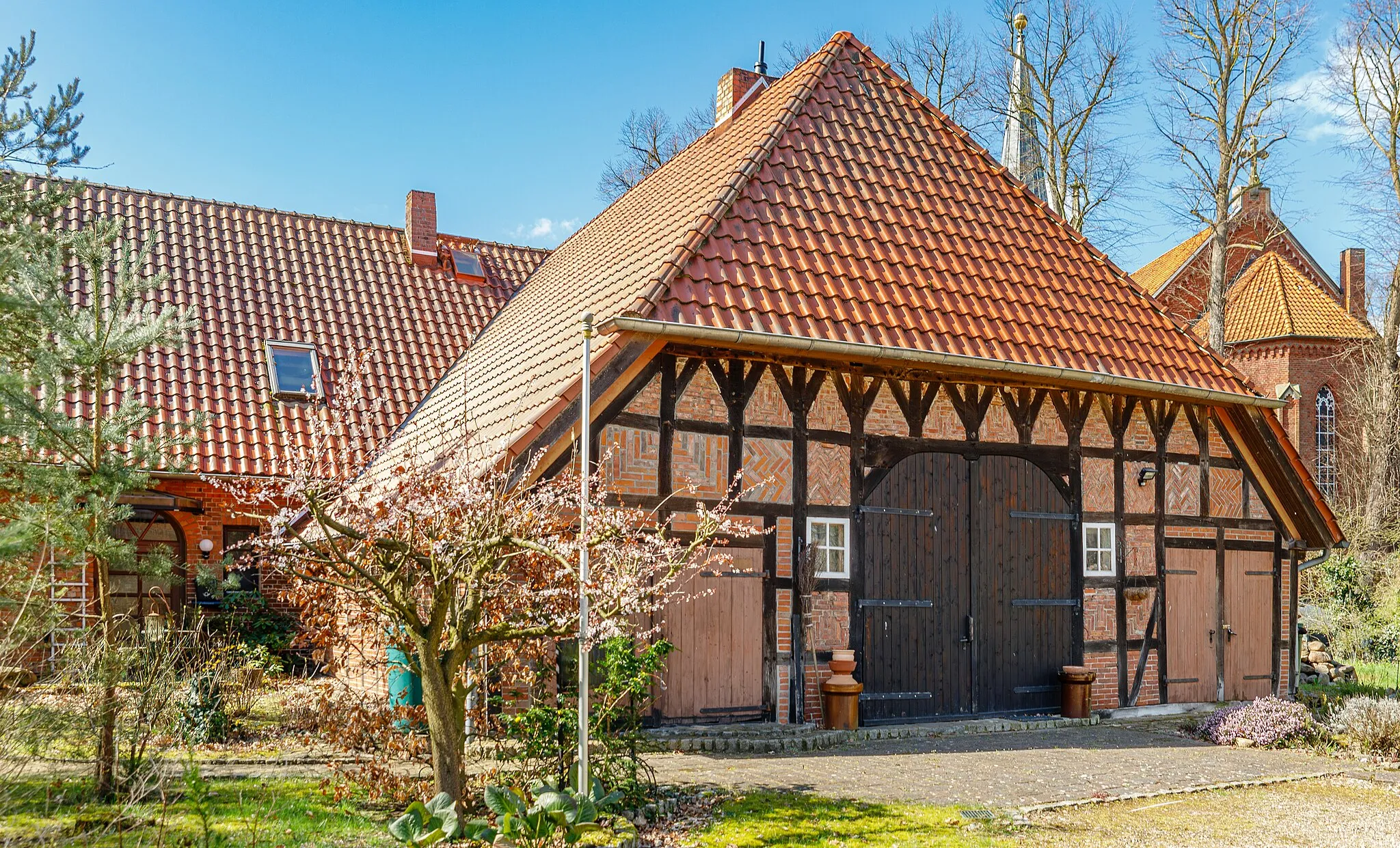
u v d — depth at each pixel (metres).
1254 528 15.45
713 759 10.39
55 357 8.59
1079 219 28.14
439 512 7.95
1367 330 35.09
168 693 8.94
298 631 14.71
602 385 10.76
